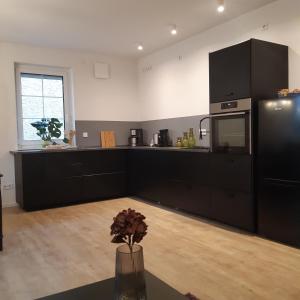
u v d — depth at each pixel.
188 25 4.25
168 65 5.27
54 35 4.57
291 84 3.42
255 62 3.19
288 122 2.87
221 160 3.52
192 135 4.58
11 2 3.41
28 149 5.09
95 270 2.48
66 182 4.75
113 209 4.52
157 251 2.83
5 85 4.85
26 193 4.43
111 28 4.32
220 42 4.25
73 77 5.45
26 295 2.12
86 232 3.45
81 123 5.54
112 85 5.86
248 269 2.43
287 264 2.50
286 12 3.42
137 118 6.14
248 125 3.20
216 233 3.31
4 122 4.86
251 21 3.80
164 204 4.52
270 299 1.99
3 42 4.82
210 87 3.67
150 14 3.84
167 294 1.32
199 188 3.86
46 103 5.32
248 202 3.24
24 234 3.41
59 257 2.75
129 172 5.32
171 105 5.25
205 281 2.25
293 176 2.85
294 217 2.85
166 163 4.43
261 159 3.12
